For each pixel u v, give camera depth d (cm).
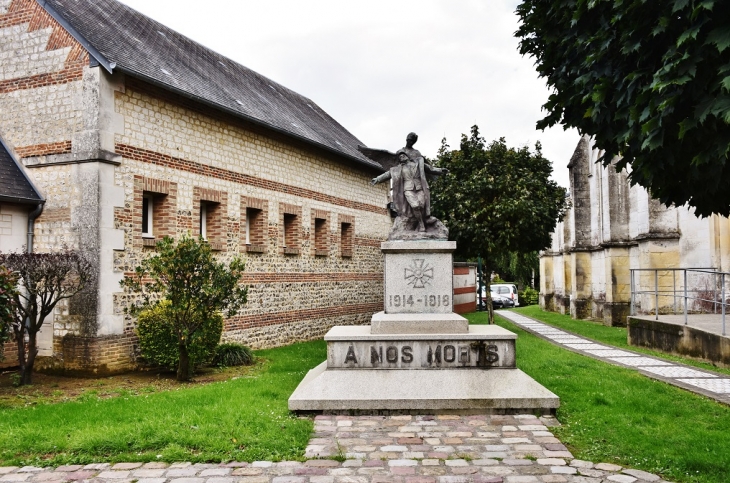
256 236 1622
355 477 529
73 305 1135
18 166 1203
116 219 1165
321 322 1908
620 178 2212
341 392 756
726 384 950
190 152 1366
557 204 2081
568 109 699
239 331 1505
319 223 1952
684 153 580
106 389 991
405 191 912
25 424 704
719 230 1641
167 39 1705
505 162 2023
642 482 514
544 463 564
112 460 575
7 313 885
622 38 574
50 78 1191
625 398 824
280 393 870
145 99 1247
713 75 518
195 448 606
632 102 595
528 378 768
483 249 1969
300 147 1816
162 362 1127
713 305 1675
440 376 773
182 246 1045
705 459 561
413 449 609
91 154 1134
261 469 550
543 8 710
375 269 2303
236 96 1636
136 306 1191
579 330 2022
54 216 1166
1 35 1244
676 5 511
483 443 629
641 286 1872
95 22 1328
